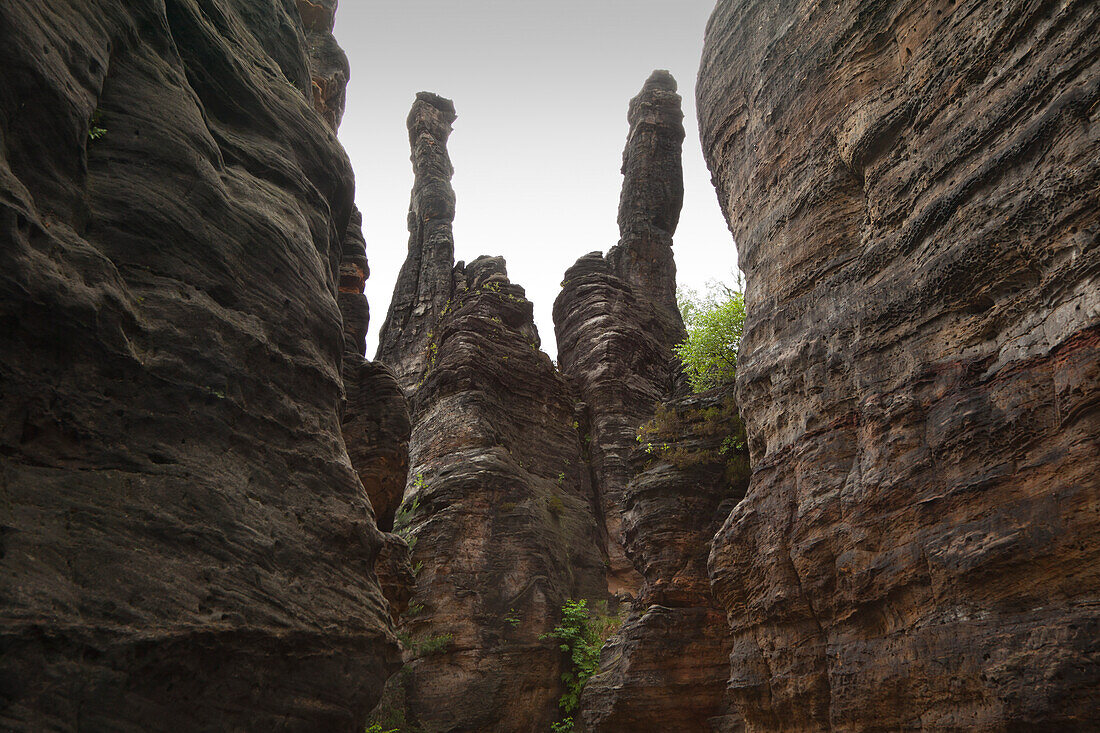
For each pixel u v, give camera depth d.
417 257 50.91
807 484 16.77
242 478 10.35
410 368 44.72
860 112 18.52
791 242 19.75
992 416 12.98
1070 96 12.93
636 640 22.36
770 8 23.36
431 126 57.50
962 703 12.52
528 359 38.69
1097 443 11.27
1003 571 12.21
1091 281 11.88
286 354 11.84
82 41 9.93
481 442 34.22
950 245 14.88
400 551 20.89
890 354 15.66
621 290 43.56
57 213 9.18
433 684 28.70
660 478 24.22
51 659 7.53
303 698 10.30
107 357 9.05
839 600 15.45
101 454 8.78
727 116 24.20
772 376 18.88
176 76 11.80
